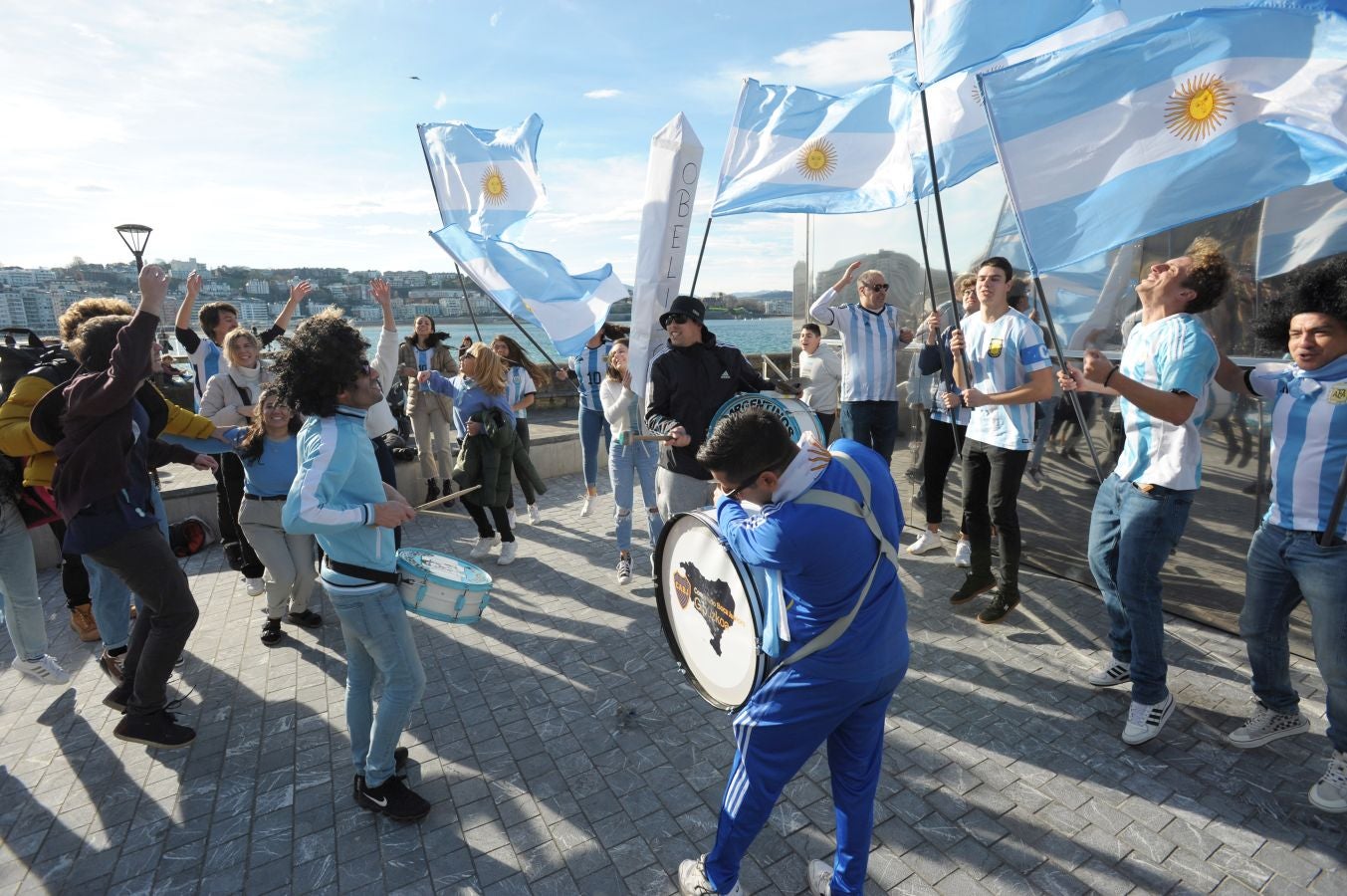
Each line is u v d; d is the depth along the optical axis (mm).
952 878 2344
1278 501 2645
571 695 3584
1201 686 3393
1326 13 2400
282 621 4539
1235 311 3584
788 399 3473
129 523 3018
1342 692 2510
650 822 2676
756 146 4633
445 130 5785
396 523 2406
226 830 2715
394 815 2682
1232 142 2578
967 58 3023
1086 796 2697
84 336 2988
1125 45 2682
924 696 3410
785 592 1963
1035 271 2854
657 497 4070
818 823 2625
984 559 4258
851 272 5102
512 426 5289
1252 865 2352
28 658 3518
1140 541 2885
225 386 4621
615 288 4762
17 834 2730
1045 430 4668
